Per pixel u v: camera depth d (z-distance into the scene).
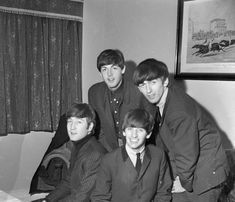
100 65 2.14
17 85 2.93
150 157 1.79
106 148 2.31
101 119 2.28
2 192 1.71
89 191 1.93
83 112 2.02
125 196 1.78
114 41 3.37
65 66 3.22
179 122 1.68
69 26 3.22
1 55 2.82
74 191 2.00
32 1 2.94
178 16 2.72
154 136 2.02
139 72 1.75
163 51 2.91
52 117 3.16
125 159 1.77
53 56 3.12
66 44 3.21
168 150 1.93
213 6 2.50
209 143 1.78
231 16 2.39
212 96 2.55
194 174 1.77
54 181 2.78
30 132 3.07
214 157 1.76
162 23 2.90
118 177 1.77
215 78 2.50
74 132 2.02
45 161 2.79
